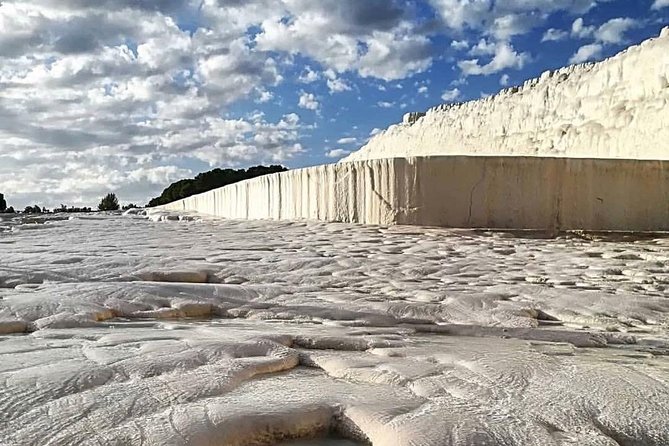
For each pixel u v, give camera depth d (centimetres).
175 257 636
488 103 1744
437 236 882
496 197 971
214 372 219
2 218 1734
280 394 201
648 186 964
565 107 1427
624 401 200
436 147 1902
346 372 234
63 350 247
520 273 572
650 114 1145
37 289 418
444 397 201
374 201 1037
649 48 1177
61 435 159
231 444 165
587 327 367
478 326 354
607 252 724
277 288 458
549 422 181
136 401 185
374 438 173
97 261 579
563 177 963
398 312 390
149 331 300
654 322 378
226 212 1603
